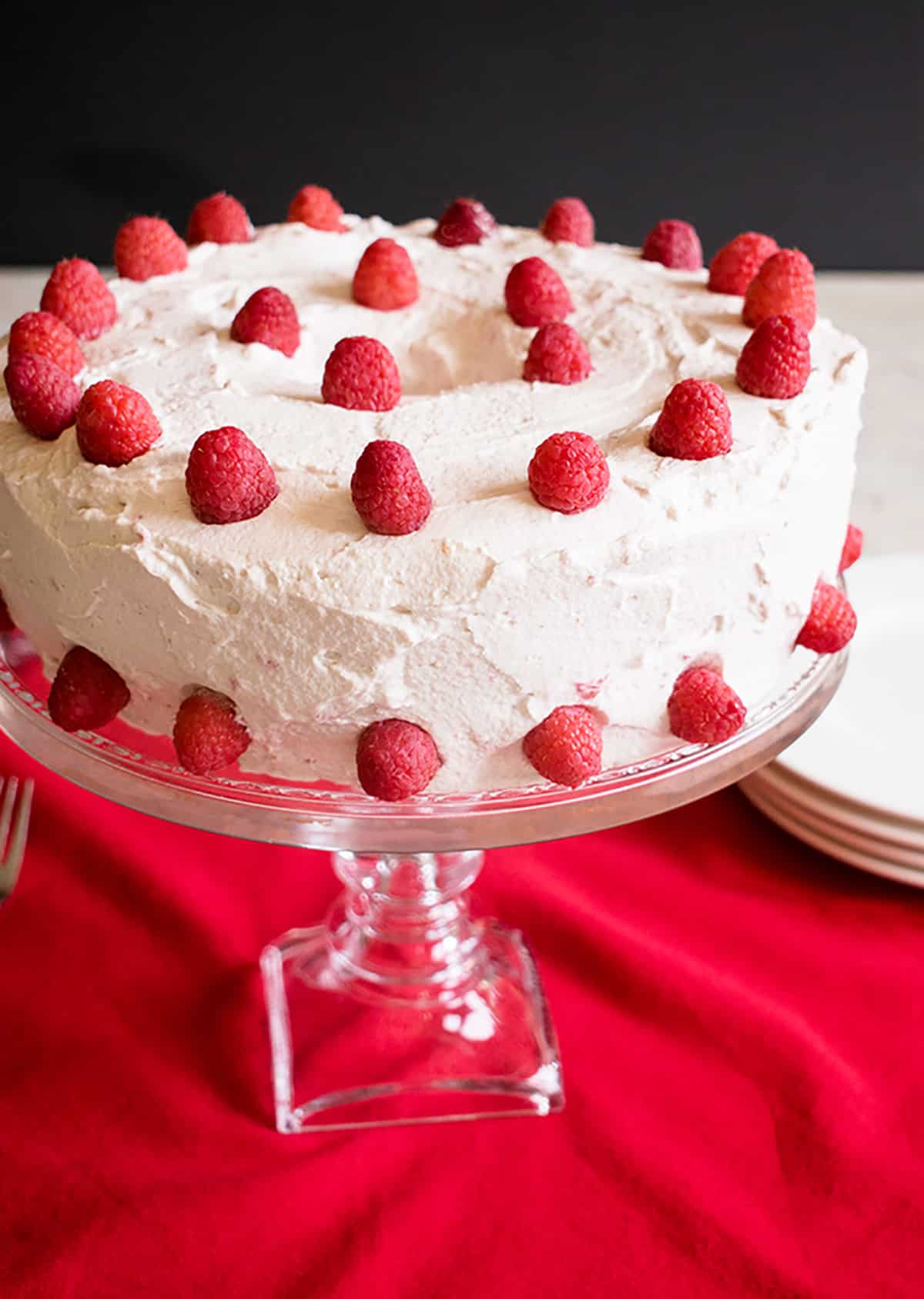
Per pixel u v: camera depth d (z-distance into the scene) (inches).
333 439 22.6
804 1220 21.9
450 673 21.3
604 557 21.1
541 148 46.8
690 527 21.5
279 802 22.0
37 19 44.1
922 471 35.7
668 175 47.5
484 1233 21.8
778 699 23.6
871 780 25.5
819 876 26.3
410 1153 22.9
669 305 26.0
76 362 23.9
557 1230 21.8
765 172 47.4
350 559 21.0
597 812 21.8
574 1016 24.8
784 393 23.2
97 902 26.2
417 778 21.5
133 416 21.9
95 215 47.5
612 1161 22.5
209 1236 21.7
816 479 22.5
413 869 25.9
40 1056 24.0
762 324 23.3
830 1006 24.5
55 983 25.0
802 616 23.3
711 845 26.9
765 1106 23.3
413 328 26.4
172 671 21.9
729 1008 24.1
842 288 45.0
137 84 45.4
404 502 20.9
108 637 22.1
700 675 22.3
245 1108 23.7
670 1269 21.4
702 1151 22.7
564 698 21.7
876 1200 22.0
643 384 23.8
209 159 46.7
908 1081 23.4
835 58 45.5
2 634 24.7
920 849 25.1
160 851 27.0
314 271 27.6
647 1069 23.9
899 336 41.9
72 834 26.9
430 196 47.5
